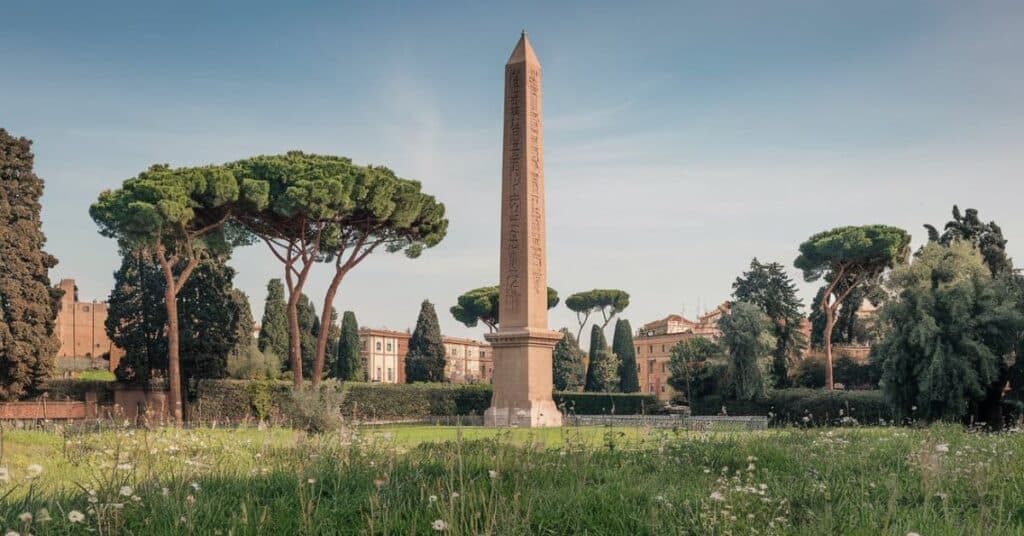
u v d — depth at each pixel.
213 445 13.28
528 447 10.39
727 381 45.56
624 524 6.80
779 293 56.34
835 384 55.22
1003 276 28.88
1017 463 10.42
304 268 36.91
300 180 35.12
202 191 35.28
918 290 28.48
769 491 8.37
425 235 40.41
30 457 12.32
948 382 26.78
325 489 7.93
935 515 7.02
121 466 9.66
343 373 61.84
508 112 28.72
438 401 45.78
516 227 28.38
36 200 42.62
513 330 28.02
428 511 6.75
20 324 38.81
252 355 49.22
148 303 46.03
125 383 45.28
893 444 13.23
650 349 93.75
